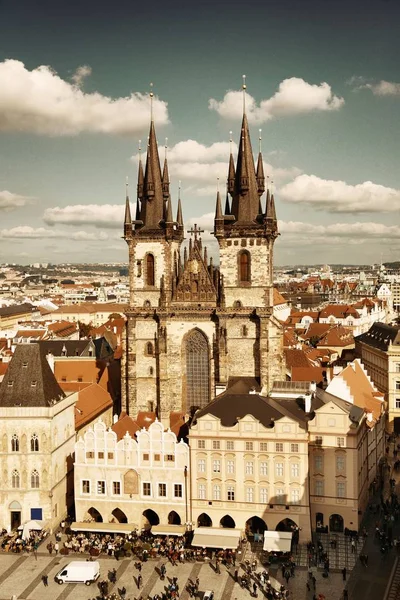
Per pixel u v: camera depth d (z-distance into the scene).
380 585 92.25
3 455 114.75
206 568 99.50
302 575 96.00
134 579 96.50
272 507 109.12
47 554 105.75
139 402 146.88
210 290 142.00
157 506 114.19
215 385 141.12
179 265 150.75
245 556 103.12
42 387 116.38
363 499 114.50
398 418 171.25
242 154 142.25
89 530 110.69
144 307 144.12
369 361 188.50
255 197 142.88
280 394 131.75
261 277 139.62
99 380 169.25
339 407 107.31
